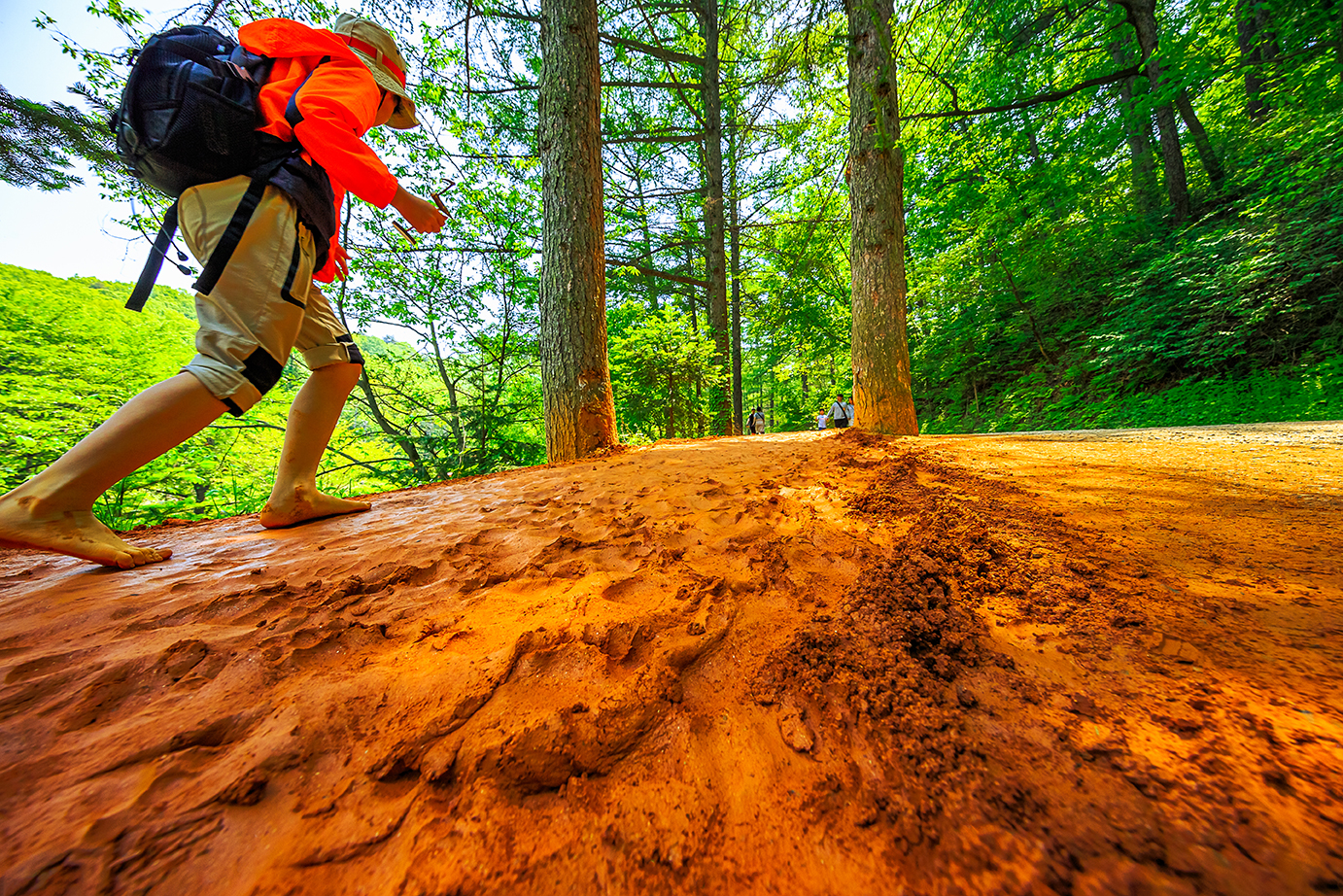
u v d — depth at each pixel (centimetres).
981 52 873
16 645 101
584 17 411
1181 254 678
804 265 1155
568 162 405
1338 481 138
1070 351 884
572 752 67
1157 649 73
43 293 851
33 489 135
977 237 975
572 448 407
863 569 116
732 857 53
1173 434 252
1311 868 42
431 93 747
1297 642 70
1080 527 125
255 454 829
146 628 108
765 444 363
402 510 229
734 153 1120
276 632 104
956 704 68
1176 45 730
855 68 430
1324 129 600
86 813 58
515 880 51
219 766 65
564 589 122
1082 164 898
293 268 157
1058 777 55
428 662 89
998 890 45
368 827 57
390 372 979
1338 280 554
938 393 1138
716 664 86
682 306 1311
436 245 855
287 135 156
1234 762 53
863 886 48
